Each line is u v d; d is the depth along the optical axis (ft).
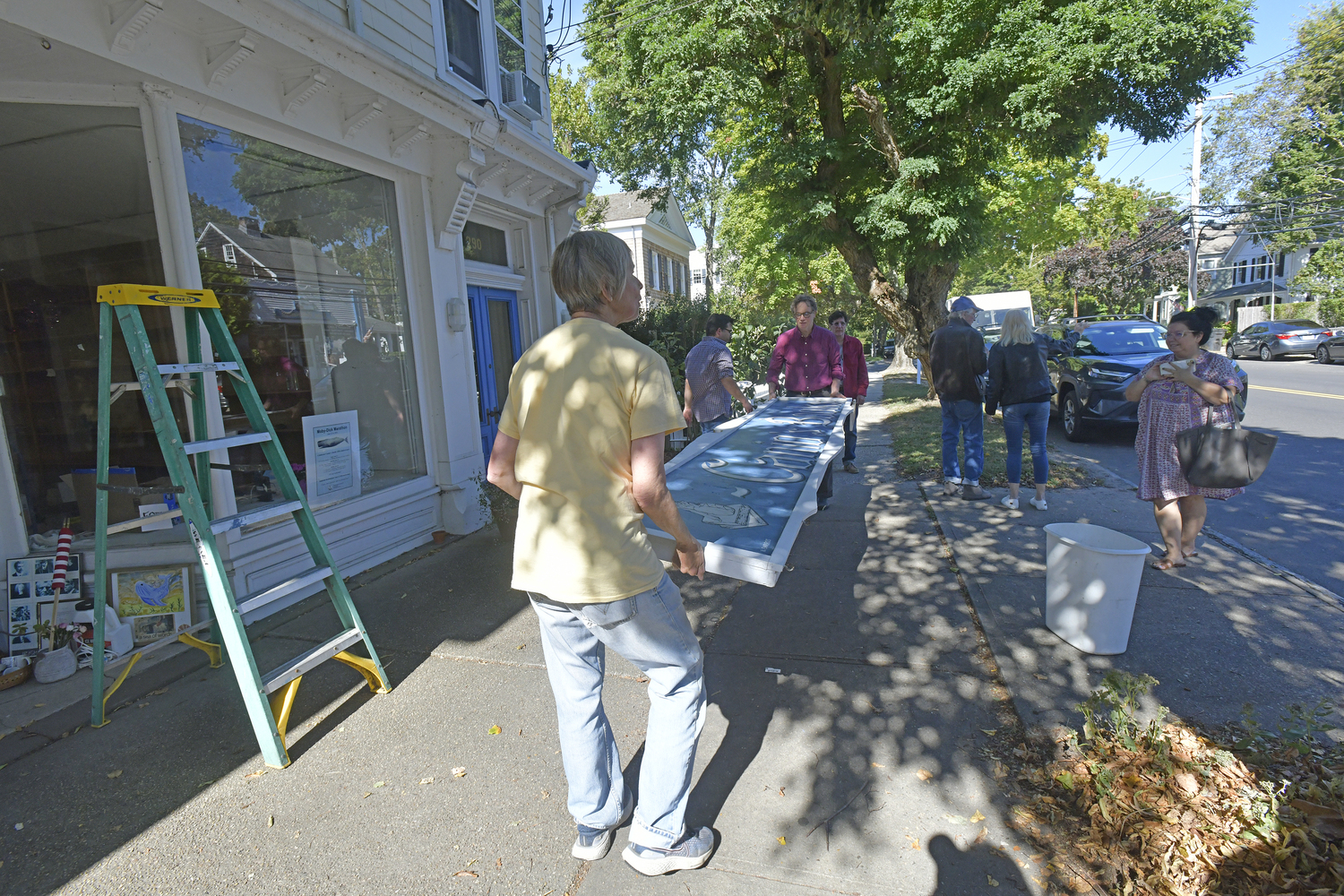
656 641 6.50
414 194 18.13
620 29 35.58
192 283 12.70
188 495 8.66
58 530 12.66
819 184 38.42
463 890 6.95
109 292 8.69
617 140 38.55
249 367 14.40
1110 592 10.96
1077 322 39.81
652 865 6.98
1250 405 39.50
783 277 78.43
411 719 9.98
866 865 7.16
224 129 13.30
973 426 20.49
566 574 6.21
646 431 6.01
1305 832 6.72
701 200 79.71
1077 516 18.78
